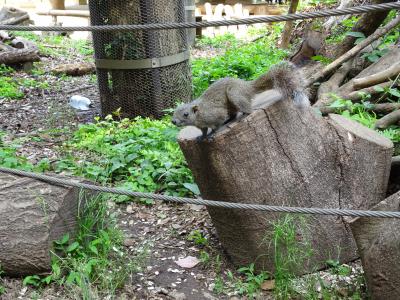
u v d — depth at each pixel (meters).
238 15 19.62
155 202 5.62
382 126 5.95
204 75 9.44
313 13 2.90
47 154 6.73
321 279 4.24
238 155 4.04
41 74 12.14
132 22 7.68
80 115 8.74
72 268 4.25
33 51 12.30
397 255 3.58
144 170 5.94
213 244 4.91
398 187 5.34
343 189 4.49
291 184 4.26
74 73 12.33
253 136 4.05
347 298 4.00
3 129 7.98
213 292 4.21
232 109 4.13
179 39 8.15
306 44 8.29
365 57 7.56
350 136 4.42
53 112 8.30
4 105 9.40
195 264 4.58
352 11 2.83
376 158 4.54
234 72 9.61
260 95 4.48
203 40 17.62
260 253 4.37
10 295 4.04
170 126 7.08
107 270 4.31
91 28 3.51
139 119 7.71
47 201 4.23
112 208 5.27
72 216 4.43
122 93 8.02
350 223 3.85
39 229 4.16
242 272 4.48
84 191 4.50
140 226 5.22
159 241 4.96
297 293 4.05
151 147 6.43
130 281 4.28
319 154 4.35
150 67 7.84
